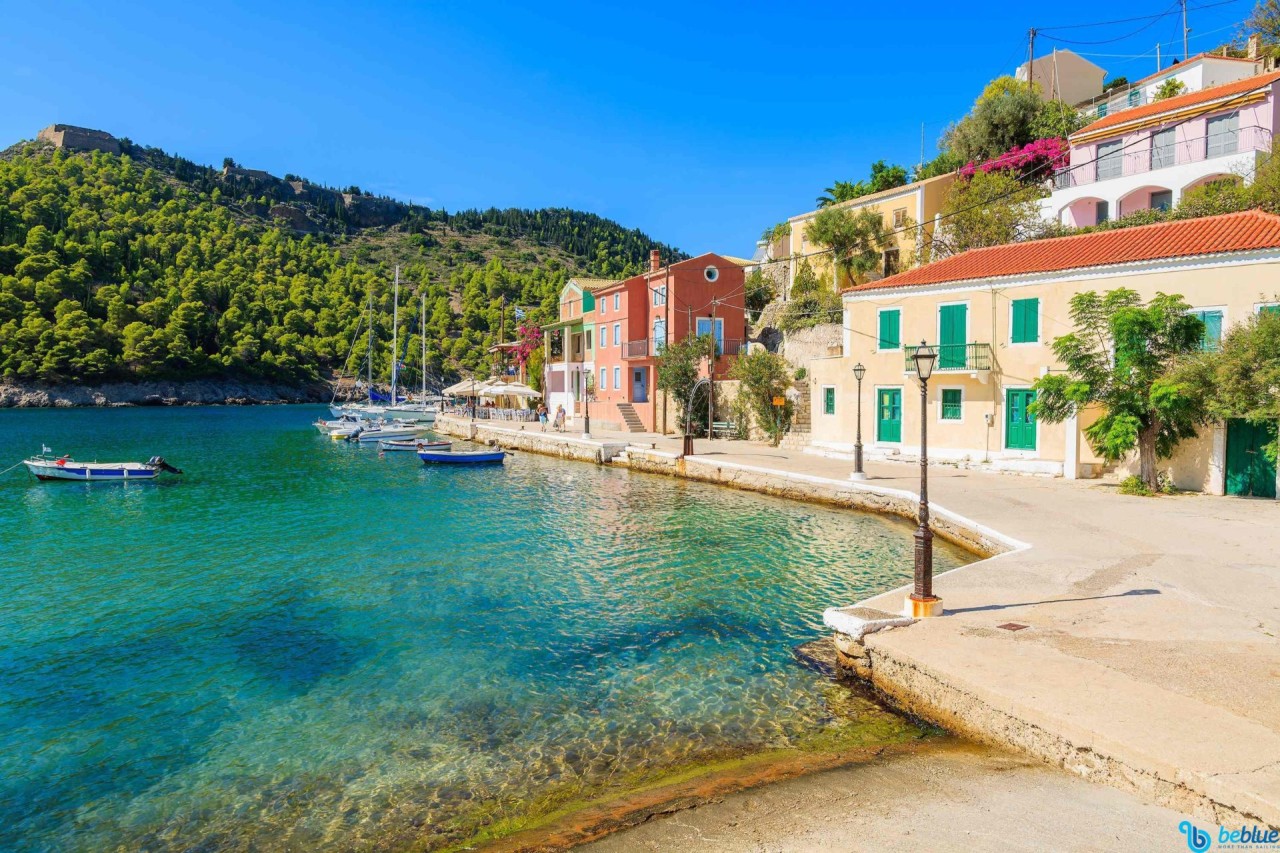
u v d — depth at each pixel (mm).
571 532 22656
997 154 49094
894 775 7859
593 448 41719
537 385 72062
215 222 199750
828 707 10062
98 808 8227
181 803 8273
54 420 91438
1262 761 6578
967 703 8633
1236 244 22359
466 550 20484
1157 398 20844
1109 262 24500
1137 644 9719
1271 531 16656
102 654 12859
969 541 18438
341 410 85125
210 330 149625
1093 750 7219
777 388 40938
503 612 14852
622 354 52625
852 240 48531
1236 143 34594
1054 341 23766
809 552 19297
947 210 43406
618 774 8516
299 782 8633
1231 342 20125
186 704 10812
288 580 17547
